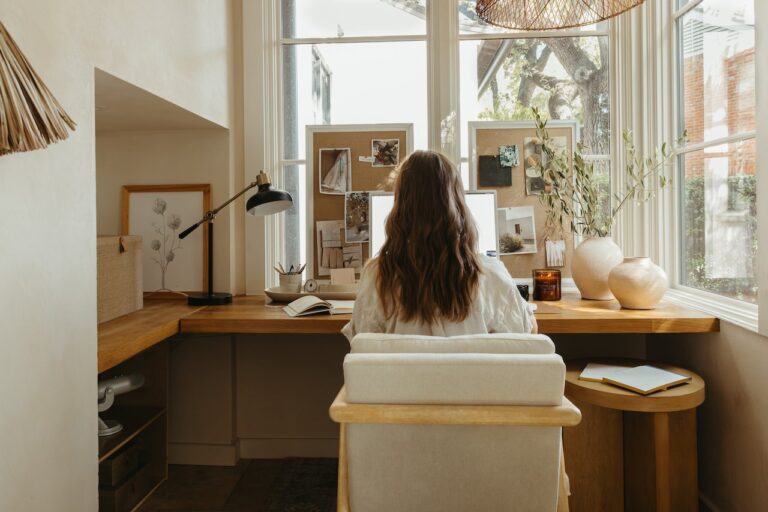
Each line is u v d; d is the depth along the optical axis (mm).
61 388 1478
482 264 1482
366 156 2865
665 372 1994
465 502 1123
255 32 2832
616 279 2301
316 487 2537
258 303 2613
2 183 1271
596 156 2838
